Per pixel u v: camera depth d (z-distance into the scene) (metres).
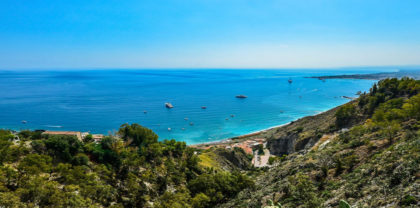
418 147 30.09
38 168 40.06
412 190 21.56
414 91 88.81
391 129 43.88
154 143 71.94
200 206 45.84
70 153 53.75
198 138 155.50
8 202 29.73
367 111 89.88
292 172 47.91
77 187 38.56
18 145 52.94
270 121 195.50
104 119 184.50
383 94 94.06
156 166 62.62
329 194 31.88
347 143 51.81
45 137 62.19
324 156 47.75
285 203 34.41
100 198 40.50
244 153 115.75
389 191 24.14
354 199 26.80
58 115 190.62
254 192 47.78
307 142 95.19
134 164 56.00
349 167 38.25
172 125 179.12
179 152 78.50
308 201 30.20
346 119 91.94
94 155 56.97
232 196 52.72
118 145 61.03
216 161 90.75
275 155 115.88
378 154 37.44
